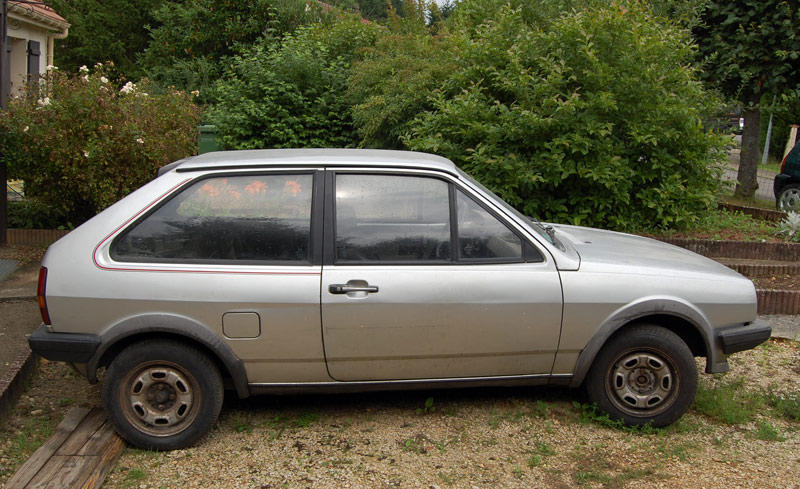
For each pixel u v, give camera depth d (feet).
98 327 12.13
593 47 25.50
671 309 13.08
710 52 37.76
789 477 11.94
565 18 27.68
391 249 12.74
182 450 12.59
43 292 12.12
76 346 12.03
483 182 25.08
